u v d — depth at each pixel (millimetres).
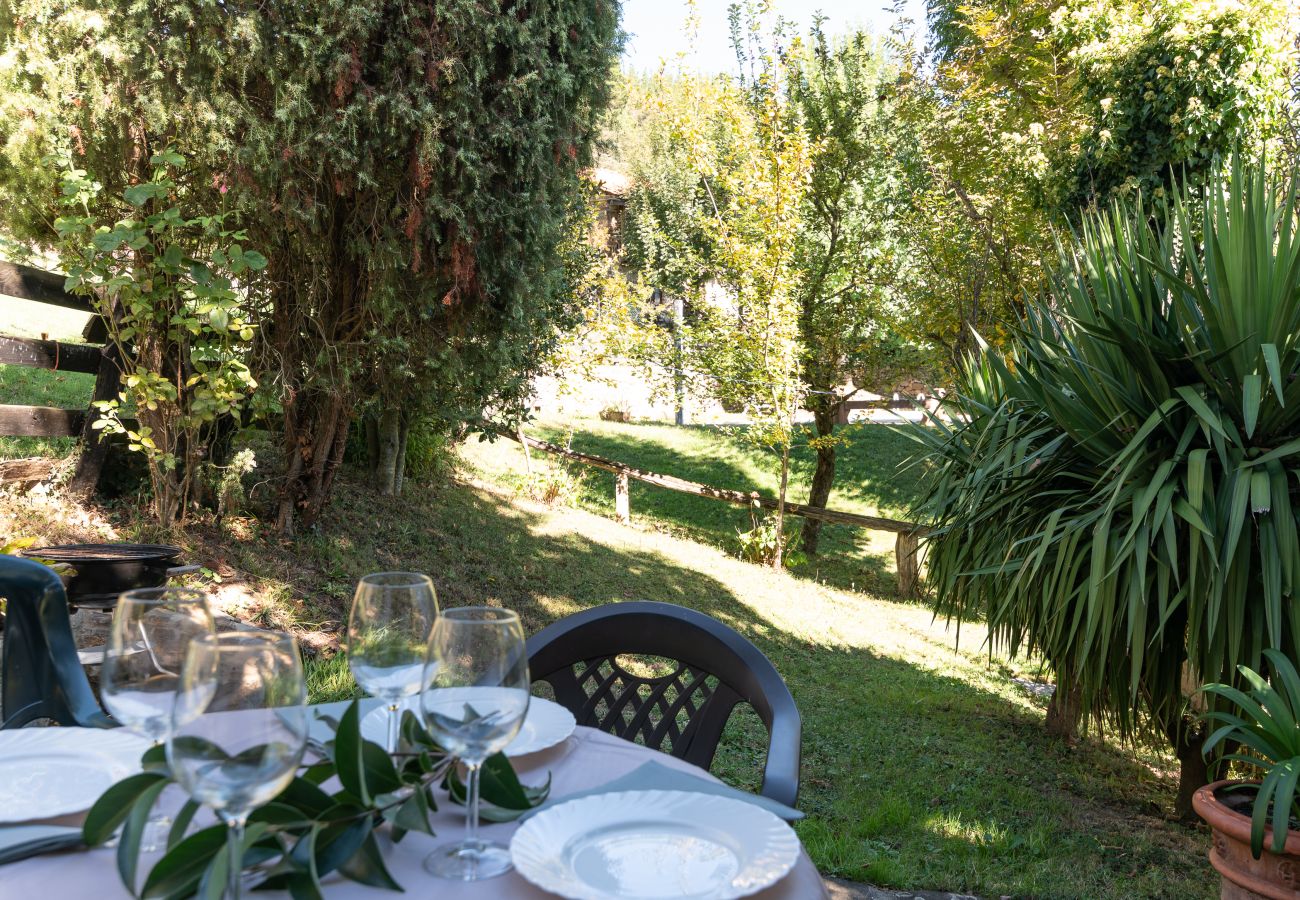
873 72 12297
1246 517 3422
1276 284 3537
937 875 3465
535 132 5168
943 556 4684
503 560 7492
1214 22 6754
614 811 1229
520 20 5113
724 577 9422
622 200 17859
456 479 10148
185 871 889
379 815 1029
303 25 4520
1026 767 5105
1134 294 3924
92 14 4203
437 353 5527
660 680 2100
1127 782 5129
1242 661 3459
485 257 5234
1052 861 3719
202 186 4750
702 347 11922
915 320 11109
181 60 4375
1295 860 2574
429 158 4773
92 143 4500
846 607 9430
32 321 9211
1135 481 3674
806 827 3809
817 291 12383
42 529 4539
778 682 1933
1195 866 3859
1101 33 9719
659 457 15945
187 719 835
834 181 12203
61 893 996
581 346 11711
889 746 5145
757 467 15883
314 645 4777
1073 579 3654
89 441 5117
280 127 4645
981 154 10719
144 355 4969
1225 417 3629
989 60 11016
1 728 1917
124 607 1141
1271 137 6777
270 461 6730
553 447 12047
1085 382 4027
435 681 1074
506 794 1184
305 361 5504
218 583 4914
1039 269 8625
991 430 4395
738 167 11391
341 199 5160
